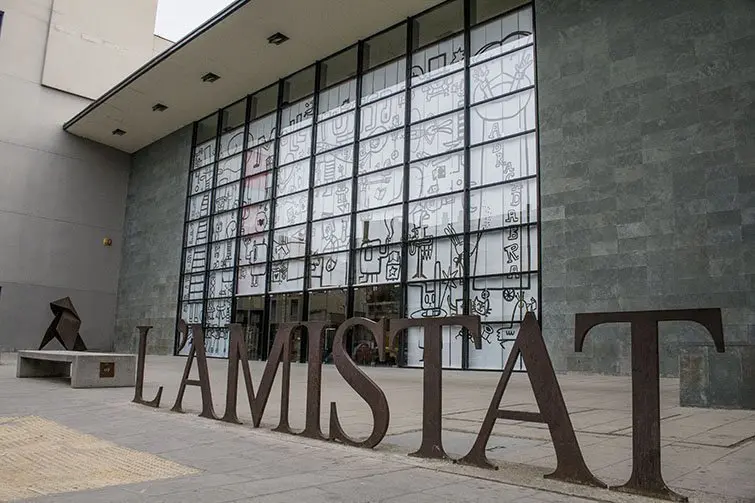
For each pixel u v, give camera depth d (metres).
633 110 12.98
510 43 15.94
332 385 10.84
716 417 6.38
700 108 12.01
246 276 23.14
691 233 11.73
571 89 14.16
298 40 20.09
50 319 26.86
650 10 13.08
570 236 13.57
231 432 5.50
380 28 19.22
